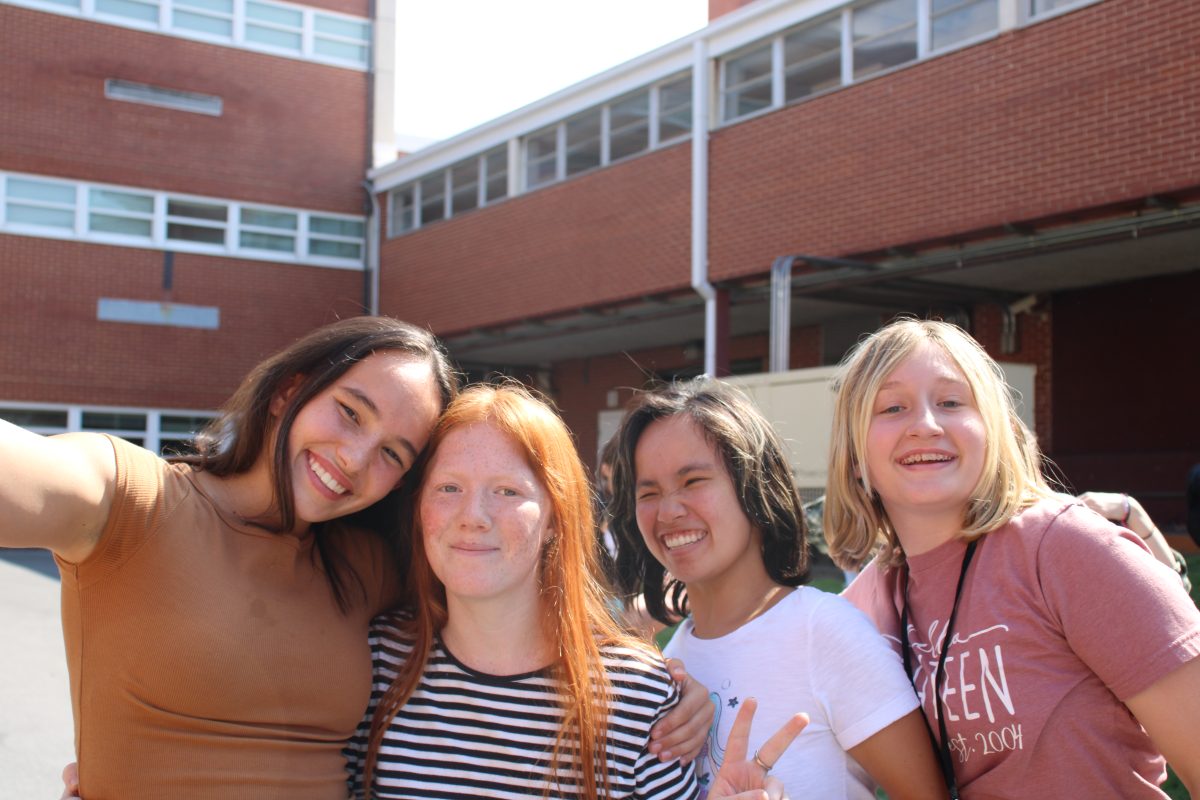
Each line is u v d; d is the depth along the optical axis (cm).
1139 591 180
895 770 198
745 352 1630
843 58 1089
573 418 1950
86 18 1688
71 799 185
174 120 1742
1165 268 1109
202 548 184
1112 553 185
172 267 1733
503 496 197
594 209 1388
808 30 1134
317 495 198
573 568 200
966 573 204
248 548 192
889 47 1048
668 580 263
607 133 1397
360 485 201
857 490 230
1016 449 209
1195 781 175
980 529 201
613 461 260
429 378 207
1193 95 804
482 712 195
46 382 1639
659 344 1733
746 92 1211
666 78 1302
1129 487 1162
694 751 197
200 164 1758
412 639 209
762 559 227
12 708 536
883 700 198
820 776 201
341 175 1856
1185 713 175
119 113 1705
